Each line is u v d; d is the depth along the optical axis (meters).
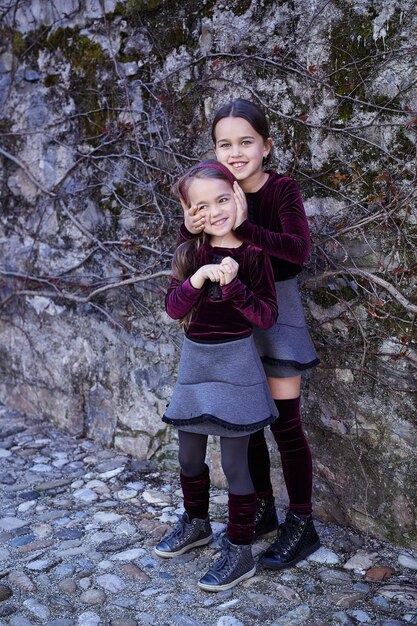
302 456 2.47
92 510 2.95
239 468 2.32
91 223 3.52
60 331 3.79
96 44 3.34
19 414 4.07
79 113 3.48
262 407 2.25
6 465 3.40
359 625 2.17
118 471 3.32
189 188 2.17
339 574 2.45
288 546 2.49
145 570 2.49
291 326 2.42
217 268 2.13
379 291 2.56
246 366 2.24
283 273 2.38
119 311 3.46
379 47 2.43
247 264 2.22
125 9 3.19
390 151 2.46
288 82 2.68
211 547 2.63
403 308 2.51
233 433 2.25
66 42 3.48
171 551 2.56
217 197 2.14
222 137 2.28
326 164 2.62
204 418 2.23
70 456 3.51
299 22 2.62
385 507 2.64
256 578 2.43
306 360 2.42
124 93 3.26
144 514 2.91
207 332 2.25
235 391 2.23
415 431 2.54
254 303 2.16
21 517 2.89
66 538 2.72
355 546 2.63
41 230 3.81
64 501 3.03
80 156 3.51
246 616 2.22
